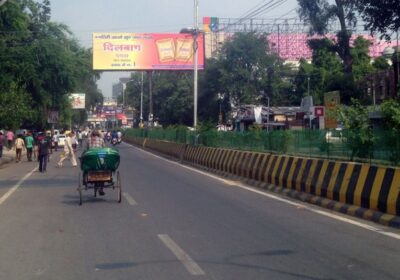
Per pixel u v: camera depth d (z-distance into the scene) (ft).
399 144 43.34
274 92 218.18
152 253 31.96
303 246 33.63
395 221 39.50
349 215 45.24
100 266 29.12
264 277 26.66
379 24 104.73
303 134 63.26
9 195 61.26
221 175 85.10
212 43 303.89
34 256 31.60
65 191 64.64
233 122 206.90
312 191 53.78
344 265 28.89
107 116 475.31
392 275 26.91
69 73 169.78
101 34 199.93
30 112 148.97
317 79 203.51
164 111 267.18
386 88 147.74
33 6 172.65
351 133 50.55
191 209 49.16
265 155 68.23
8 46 153.89
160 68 201.16
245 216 45.19
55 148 186.60
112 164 52.80
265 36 227.61
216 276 26.89
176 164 113.70
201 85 227.81
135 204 52.60
